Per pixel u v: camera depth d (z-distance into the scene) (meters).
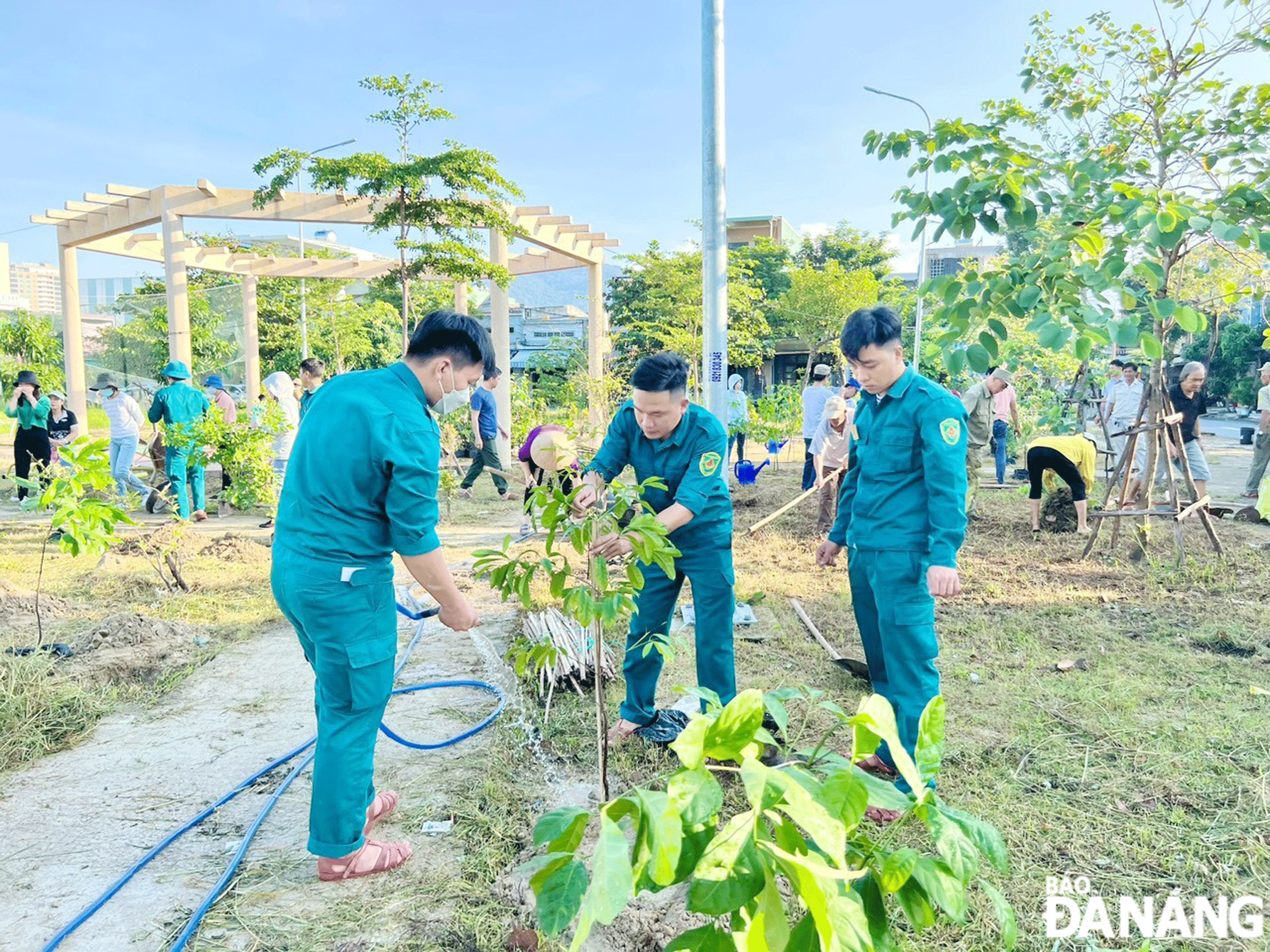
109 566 6.84
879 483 3.13
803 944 1.10
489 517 9.45
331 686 2.53
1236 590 5.69
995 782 3.19
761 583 6.29
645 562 2.42
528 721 3.85
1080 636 4.90
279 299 26.56
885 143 4.43
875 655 3.48
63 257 14.02
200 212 12.38
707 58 5.84
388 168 11.27
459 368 2.60
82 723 3.84
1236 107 5.36
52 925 2.45
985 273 3.57
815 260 36.66
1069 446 7.58
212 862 2.77
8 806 3.14
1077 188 4.01
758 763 1.07
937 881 1.13
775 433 13.12
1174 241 3.29
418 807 3.10
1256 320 22.94
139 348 18.64
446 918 2.45
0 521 9.16
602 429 12.15
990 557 6.94
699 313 22.34
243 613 5.56
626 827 2.93
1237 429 20.08
